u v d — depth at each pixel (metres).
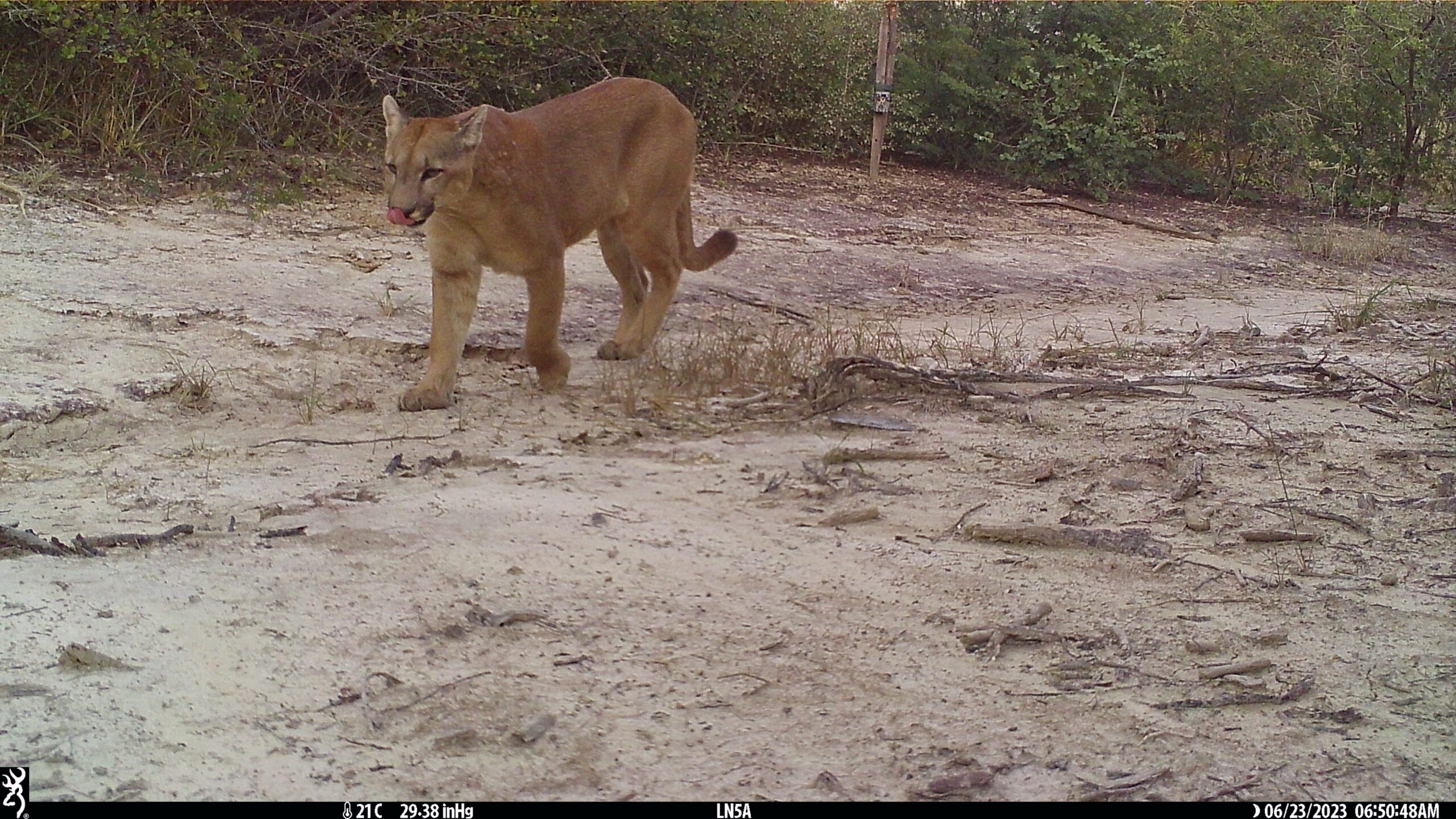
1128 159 15.29
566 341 9.81
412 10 11.91
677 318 10.25
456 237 8.95
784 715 7.36
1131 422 8.98
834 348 9.54
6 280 9.45
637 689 7.52
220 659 7.50
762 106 14.05
